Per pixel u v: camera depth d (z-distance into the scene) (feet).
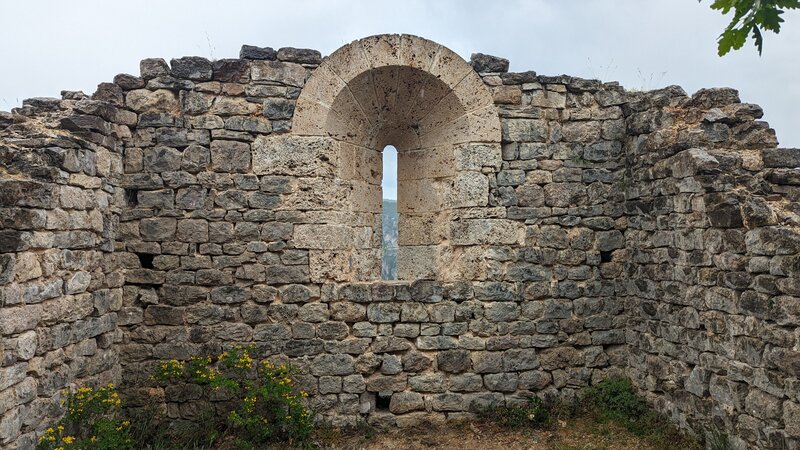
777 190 21.70
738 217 20.18
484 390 26.66
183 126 25.48
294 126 26.13
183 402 24.89
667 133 24.86
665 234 24.72
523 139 27.58
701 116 25.05
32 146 20.30
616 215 27.96
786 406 18.19
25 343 17.89
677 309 23.93
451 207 27.78
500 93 27.61
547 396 26.94
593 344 27.58
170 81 25.53
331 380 25.86
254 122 25.88
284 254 25.86
